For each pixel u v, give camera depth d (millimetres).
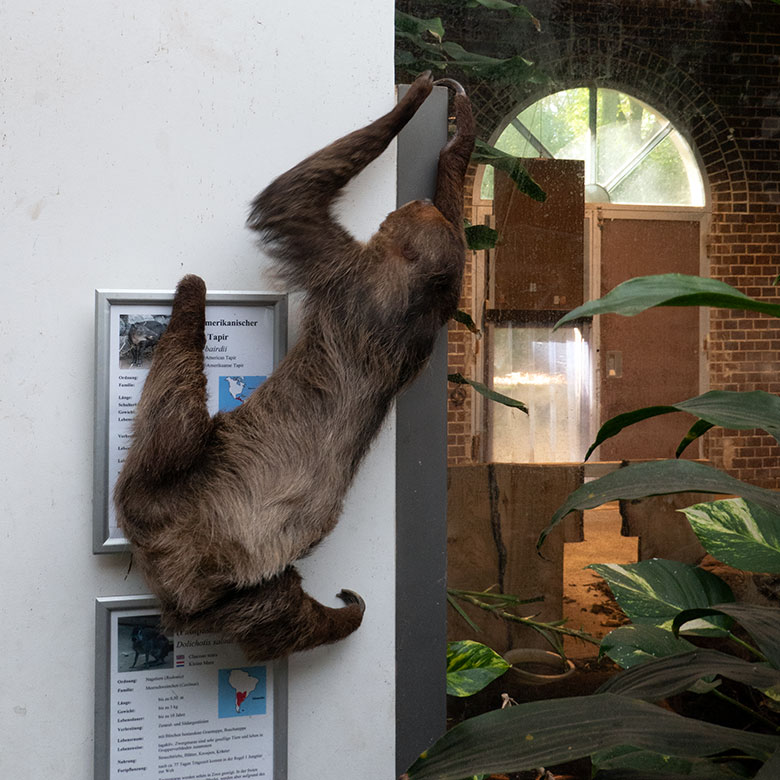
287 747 1860
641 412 1205
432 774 992
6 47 1706
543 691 2559
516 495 2588
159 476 1548
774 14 2736
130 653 1763
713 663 1178
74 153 1743
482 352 2590
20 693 1724
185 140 1800
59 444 1740
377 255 1722
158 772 1777
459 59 2615
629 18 2682
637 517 2660
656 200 2689
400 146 1978
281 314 1795
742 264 2703
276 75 1846
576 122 2658
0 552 1716
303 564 1895
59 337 1739
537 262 2621
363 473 1937
